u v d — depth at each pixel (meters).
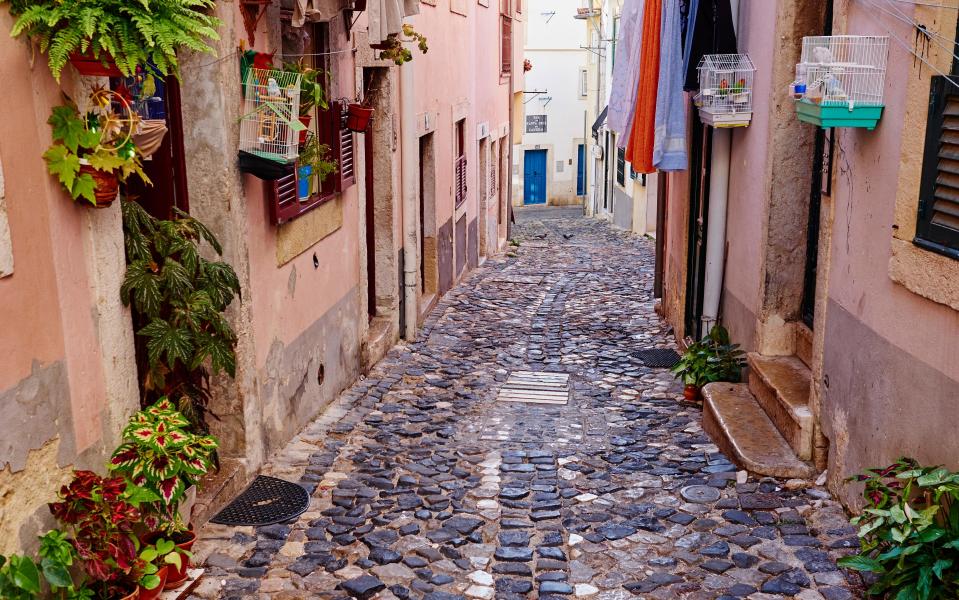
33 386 3.42
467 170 15.67
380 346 9.27
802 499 5.37
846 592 4.27
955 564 3.65
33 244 3.43
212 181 5.31
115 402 4.07
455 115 13.81
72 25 3.46
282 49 6.63
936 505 3.80
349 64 8.11
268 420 6.13
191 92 5.21
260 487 5.64
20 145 3.36
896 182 4.42
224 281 4.89
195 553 4.69
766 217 6.82
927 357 4.08
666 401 7.98
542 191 41.12
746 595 4.29
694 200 9.74
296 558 4.69
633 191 26.39
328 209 7.46
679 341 10.27
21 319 3.34
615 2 28.86
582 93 40.06
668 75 7.96
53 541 3.33
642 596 4.32
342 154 7.73
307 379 7.02
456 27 13.67
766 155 6.91
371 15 7.51
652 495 5.64
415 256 10.34
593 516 5.31
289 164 5.55
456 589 4.41
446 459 6.38
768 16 6.88
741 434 6.21
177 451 3.97
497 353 9.99
